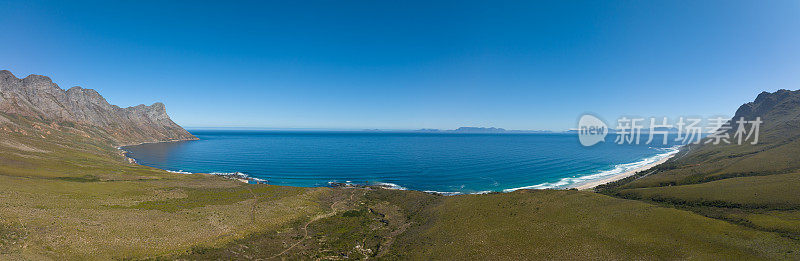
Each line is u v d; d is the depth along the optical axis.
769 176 85.25
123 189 79.88
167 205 70.25
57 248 41.50
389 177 153.25
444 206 78.50
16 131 178.62
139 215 60.59
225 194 86.81
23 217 48.59
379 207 84.50
